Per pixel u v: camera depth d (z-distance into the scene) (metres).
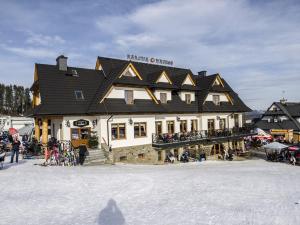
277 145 28.42
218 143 33.75
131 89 26.61
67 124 23.34
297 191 11.78
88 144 23.02
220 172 17.20
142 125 26.97
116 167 19.30
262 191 11.50
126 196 10.30
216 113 35.38
